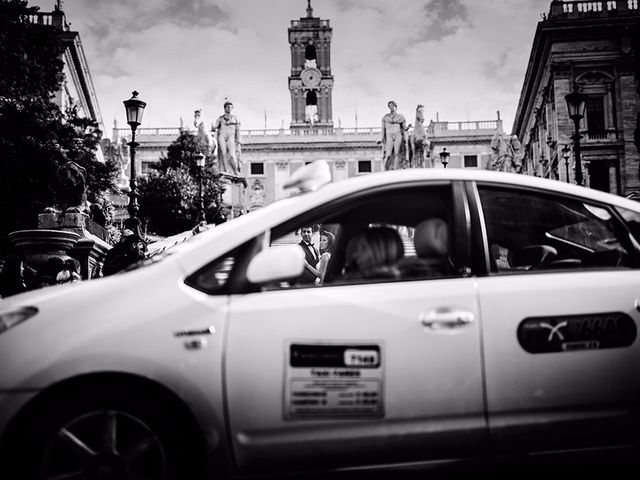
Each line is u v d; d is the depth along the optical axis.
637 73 38.62
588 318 3.00
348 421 2.79
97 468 2.64
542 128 48.38
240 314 2.82
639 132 35.00
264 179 75.19
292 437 2.76
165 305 2.80
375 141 75.12
